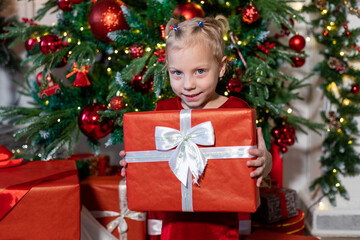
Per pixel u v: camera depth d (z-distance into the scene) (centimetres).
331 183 209
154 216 160
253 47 178
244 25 179
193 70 104
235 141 95
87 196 154
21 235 103
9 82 245
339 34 203
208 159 97
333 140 209
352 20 204
